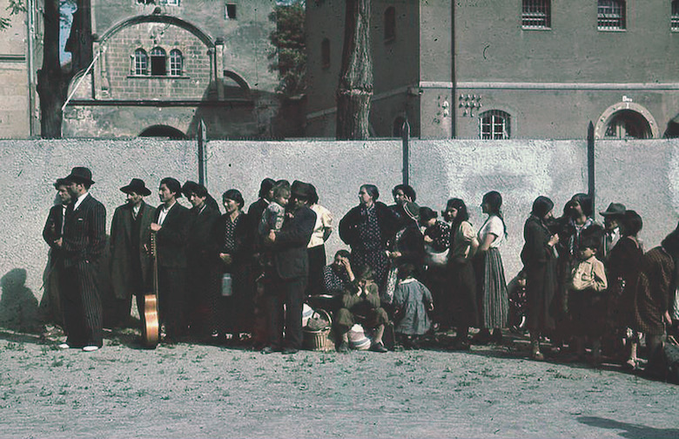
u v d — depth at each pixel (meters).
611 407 7.62
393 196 11.87
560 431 6.55
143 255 10.81
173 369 9.11
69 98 36.25
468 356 10.27
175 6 38.41
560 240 10.35
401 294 10.66
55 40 22.61
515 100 25.84
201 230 10.93
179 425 6.57
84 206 10.24
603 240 10.80
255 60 39.66
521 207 13.06
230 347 10.62
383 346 10.55
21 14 26.47
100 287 11.97
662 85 26.83
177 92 38.31
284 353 10.16
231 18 39.41
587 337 10.02
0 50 26.25
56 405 7.40
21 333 11.37
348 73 15.32
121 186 12.12
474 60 25.58
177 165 12.26
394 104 27.00
